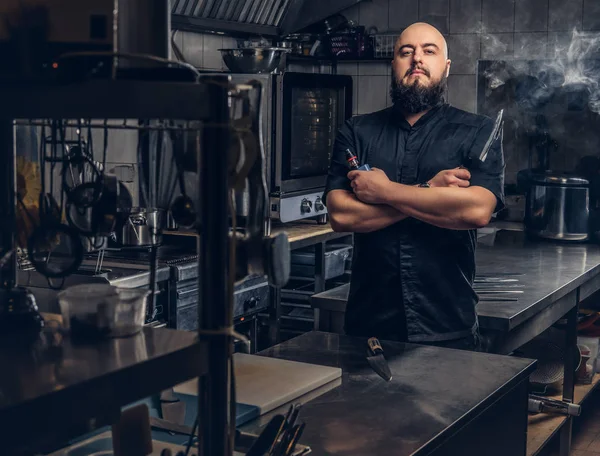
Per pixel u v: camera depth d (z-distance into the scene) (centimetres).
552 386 349
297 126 427
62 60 87
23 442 78
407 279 241
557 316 312
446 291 241
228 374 108
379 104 528
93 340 99
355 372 181
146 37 106
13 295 106
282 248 106
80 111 87
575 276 326
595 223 416
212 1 439
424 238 241
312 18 502
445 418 153
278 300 407
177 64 98
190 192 131
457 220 234
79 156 123
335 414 154
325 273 439
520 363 191
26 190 154
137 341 99
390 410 157
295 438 124
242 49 414
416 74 245
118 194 124
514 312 258
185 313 340
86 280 152
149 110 91
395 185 238
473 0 496
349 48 506
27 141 190
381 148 253
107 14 88
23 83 90
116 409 88
